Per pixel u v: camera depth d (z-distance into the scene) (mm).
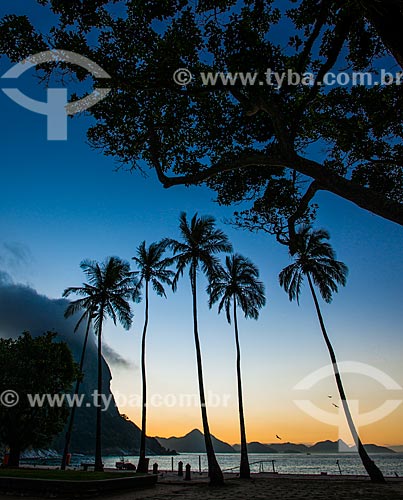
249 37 9508
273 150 12023
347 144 12016
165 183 10453
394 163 11516
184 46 9984
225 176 13656
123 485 17844
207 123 12242
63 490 14656
